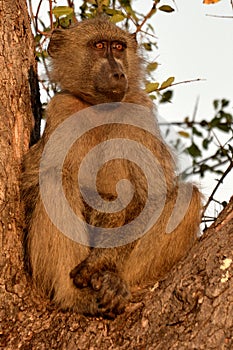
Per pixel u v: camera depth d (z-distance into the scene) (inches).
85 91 444.5
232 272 287.3
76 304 350.0
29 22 429.1
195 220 402.3
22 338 328.5
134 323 308.0
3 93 394.9
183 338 284.2
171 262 394.9
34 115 429.4
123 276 379.2
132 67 474.0
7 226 369.7
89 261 372.2
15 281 361.7
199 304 287.9
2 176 376.5
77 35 473.7
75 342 311.9
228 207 318.3
